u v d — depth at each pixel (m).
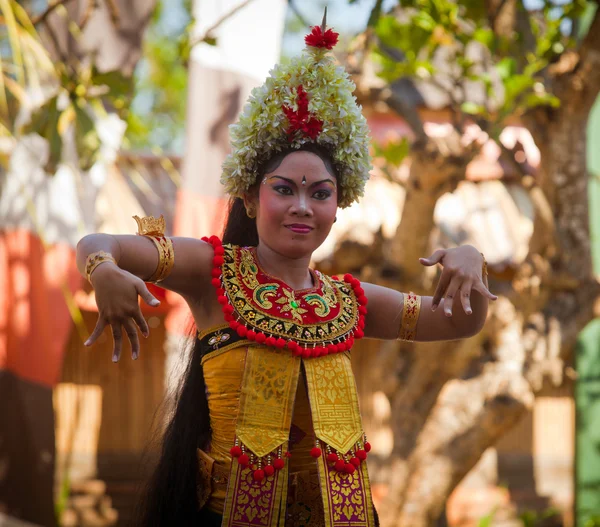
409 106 5.75
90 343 1.92
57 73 4.98
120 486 9.41
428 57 5.77
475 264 2.31
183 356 2.63
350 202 2.46
